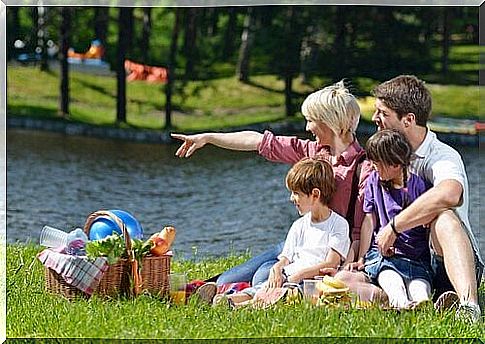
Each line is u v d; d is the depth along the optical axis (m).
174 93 22.52
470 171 18.00
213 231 17.14
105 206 18.42
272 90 22.80
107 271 8.94
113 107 22.47
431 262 9.11
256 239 16.67
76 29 23.09
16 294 9.06
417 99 9.41
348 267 9.27
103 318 8.12
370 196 9.47
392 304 8.70
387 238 8.97
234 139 10.12
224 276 9.86
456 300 8.38
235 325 7.93
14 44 22.91
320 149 10.00
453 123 21.70
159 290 9.06
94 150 20.86
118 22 23.08
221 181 18.42
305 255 9.45
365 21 23.09
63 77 22.61
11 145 20.55
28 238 16.75
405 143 9.19
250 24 23.05
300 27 23.11
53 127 22.25
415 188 9.26
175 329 7.84
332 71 23.02
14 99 22.36
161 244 9.07
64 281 9.07
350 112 9.76
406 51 23.03
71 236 9.37
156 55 22.94
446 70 22.50
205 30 23.02
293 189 9.52
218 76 22.83
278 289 8.91
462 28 22.73
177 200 18.47
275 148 10.20
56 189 18.55
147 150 21.28
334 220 9.48
